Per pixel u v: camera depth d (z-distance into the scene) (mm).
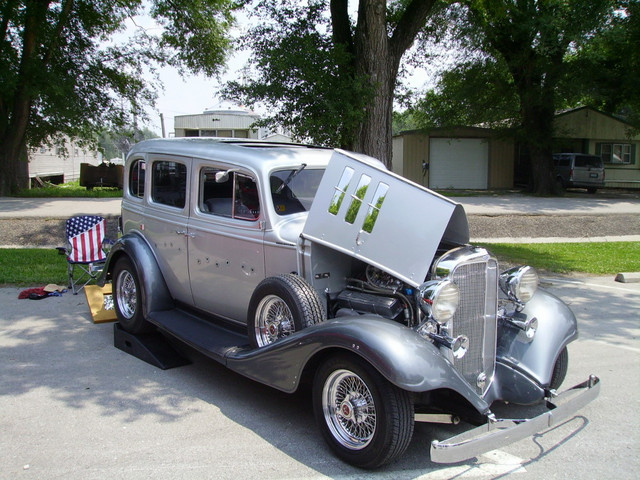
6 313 6969
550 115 23312
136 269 5531
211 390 4805
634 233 14758
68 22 19656
